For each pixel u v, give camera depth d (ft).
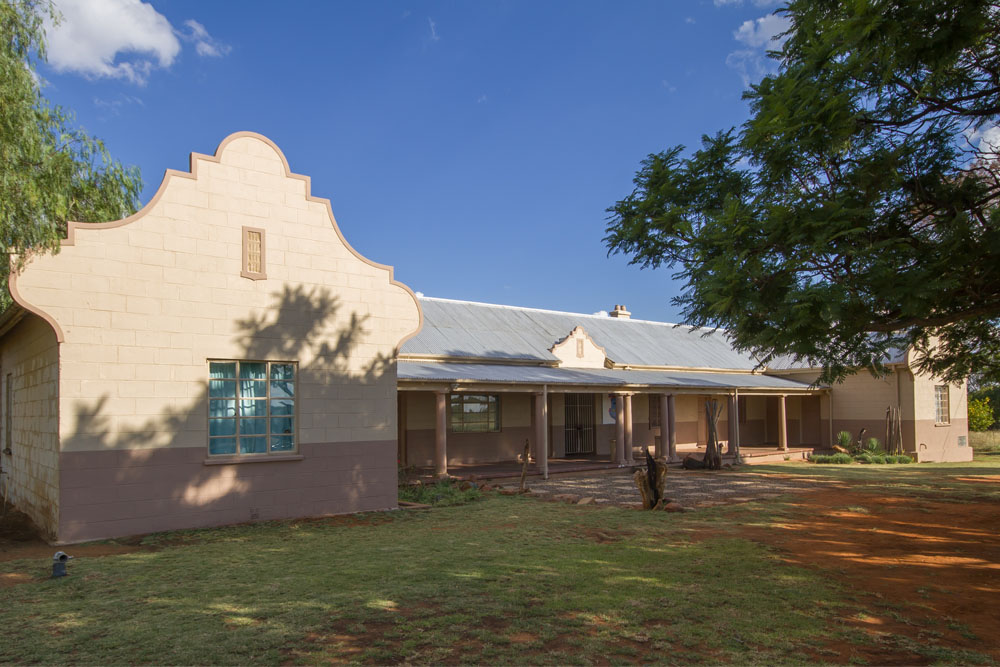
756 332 25.44
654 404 87.76
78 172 44.27
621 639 18.22
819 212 24.32
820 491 51.88
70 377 31.73
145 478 33.63
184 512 34.76
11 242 33.04
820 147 25.21
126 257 33.58
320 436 39.88
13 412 44.39
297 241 39.65
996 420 124.88
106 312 32.86
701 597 22.18
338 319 41.04
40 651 17.19
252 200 38.06
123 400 33.17
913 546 31.17
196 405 35.40
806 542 31.83
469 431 68.80
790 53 28.84
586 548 29.89
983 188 26.27
